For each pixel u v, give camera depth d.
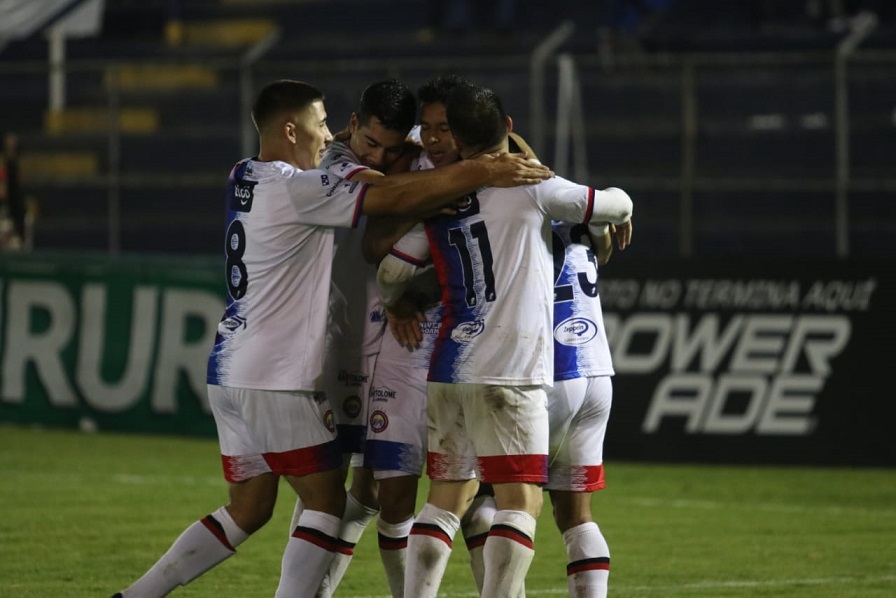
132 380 42.03
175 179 48.53
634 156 53.72
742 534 26.84
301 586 15.91
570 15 65.06
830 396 37.53
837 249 47.62
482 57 60.03
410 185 15.32
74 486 32.12
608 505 30.75
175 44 66.19
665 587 21.31
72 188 56.72
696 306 38.56
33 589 20.42
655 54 57.09
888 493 33.00
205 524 16.16
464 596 20.30
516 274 15.24
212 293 41.34
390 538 17.31
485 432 15.30
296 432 15.94
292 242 15.97
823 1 63.28
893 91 54.59
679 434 38.22
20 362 42.88
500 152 15.61
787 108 54.91
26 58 66.88
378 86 16.27
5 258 42.97
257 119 16.80
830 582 21.78
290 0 69.81
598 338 16.50
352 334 17.73
